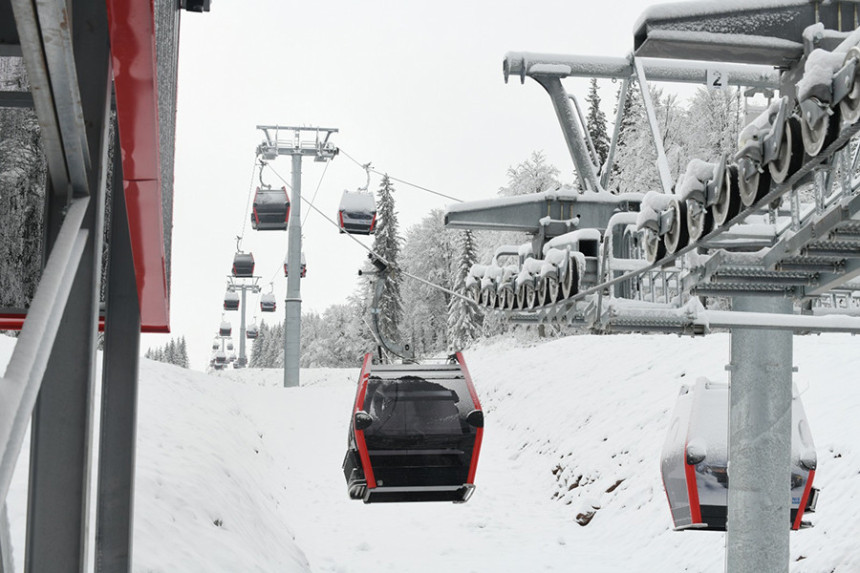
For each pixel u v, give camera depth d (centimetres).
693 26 677
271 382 5047
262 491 1599
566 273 985
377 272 1445
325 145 3419
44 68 291
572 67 1114
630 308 912
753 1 684
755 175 622
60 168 329
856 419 1542
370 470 1339
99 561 441
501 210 1167
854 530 1205
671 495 1302
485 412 2878
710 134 4209
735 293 891
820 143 536
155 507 942
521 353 3256
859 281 931
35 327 250
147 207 380
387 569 1489
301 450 2405
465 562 1543
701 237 714
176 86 493
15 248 597
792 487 1229
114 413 442
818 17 693
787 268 787
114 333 442
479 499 2011
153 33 323
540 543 1681
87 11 348
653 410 2112
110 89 357
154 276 426
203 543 934
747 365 992
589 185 1166
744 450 990
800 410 1262
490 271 1320
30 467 345
